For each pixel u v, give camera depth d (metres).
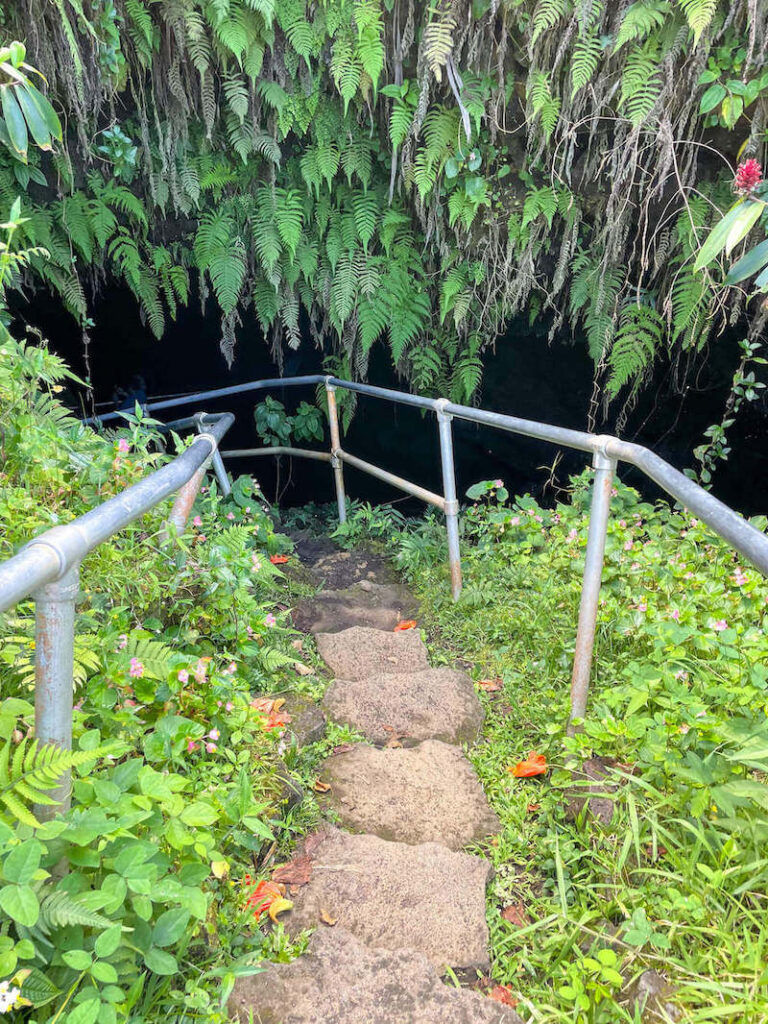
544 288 4.63
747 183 2.10
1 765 1.08
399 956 1.47
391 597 3.57
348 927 1.59
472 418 2.82
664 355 5.53
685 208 3.90
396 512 4.73
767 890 1.50
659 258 4.06
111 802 1.26
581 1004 1.34
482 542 3.70
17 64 2.31
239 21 3.40
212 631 2.38
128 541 2.24
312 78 3.71
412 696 2.52
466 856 1.79
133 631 1.86
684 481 1.43
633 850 1.68
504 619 3.03
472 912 1.63
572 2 3.32
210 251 4.29
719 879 1.47
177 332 6.83
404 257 4.45
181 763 1.63
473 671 2.79
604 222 4.19
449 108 3.84
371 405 7.86
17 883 1.01
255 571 2.68
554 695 2.39
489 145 3.89
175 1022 1.24
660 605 2.59
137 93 3.80
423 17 3.54
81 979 1.15
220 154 4.05
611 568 2.68
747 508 6.52
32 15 3.26
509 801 2.03
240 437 8.17
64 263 4.01
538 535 3.44
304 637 3.04
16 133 2.38
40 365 2.59
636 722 1.88
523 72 3.66
